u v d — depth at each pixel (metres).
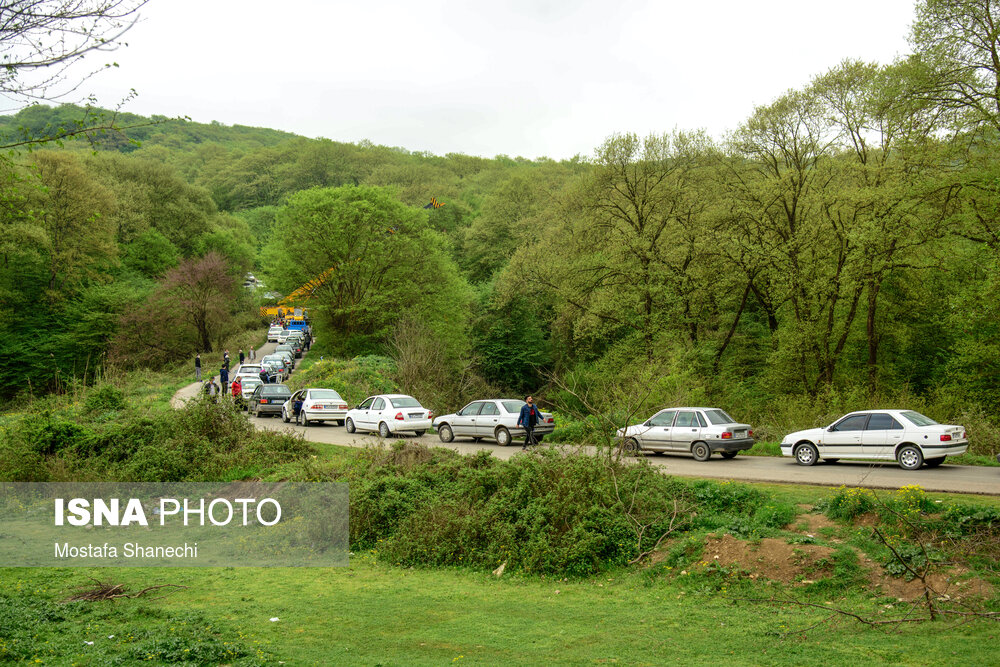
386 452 18.00
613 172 40.03
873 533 10.41
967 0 24.83
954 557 9.43
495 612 9.42
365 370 39.38
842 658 7.14
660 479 13.66
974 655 7.01
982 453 19.56
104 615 8.75
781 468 17.34
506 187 77.75
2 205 8.54
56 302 60.47
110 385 28.69
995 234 27.38
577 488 12.73
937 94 26.08
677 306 38.03
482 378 47.78
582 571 11.19
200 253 84.31
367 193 56.72
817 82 33.28
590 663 7.26
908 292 32.56
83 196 58.50
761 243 35.00
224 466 18.53
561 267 43.41
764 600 9.38
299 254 55.78
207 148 164.75
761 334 42.38
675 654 7.52
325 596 10.33
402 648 7.84
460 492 13.84
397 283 55.97
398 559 12.41
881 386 31.80
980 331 29.30
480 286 65.00
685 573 10.49
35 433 19.31
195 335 66.19
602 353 46.03
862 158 33.66
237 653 7.19
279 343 70.06
